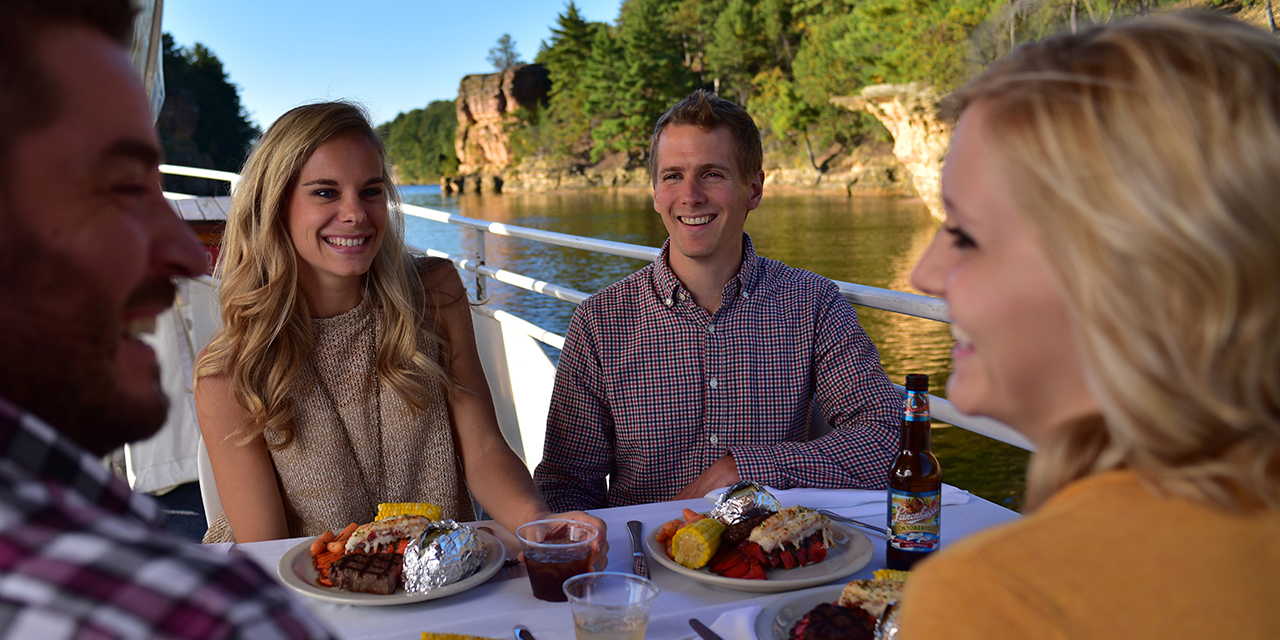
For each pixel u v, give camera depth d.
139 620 0.29
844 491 1.31
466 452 1.58
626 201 47.66
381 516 1.16
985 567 0.38
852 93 41.09
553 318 16.23
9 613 0.29
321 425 1.49
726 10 51.38
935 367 10.69
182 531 2.67
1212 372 0.37
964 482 7.02
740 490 1.10
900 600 0.77
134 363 0.40
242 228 1.44
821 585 0.97
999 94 0.44
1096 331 0.38
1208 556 0.37
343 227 1.42
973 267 0.44
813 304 1.66
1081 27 0.45
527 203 50.06
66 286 0.34
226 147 70.38
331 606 0.95
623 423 1.68
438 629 0.89
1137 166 0.37
